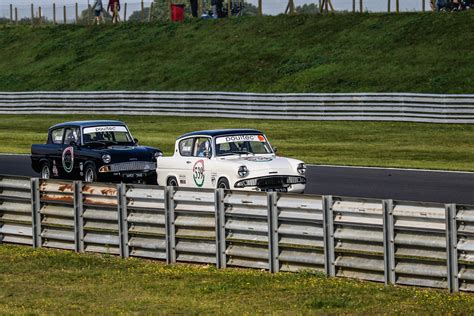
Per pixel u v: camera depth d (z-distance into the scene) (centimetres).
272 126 9631
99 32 16025
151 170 5697
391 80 11162
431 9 13388
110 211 3922
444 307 2752
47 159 6053
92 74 14162
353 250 3203
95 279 3456
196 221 3644
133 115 11262
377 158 7150
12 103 12194
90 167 5684
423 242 3022
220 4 15450
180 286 3253
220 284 3241
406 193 5112
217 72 13012
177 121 10550
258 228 3450
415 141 8144
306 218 3312
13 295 3200
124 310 2888
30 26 17250
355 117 9512
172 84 13050
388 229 3098
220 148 5003
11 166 7181
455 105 8831
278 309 2838
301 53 12875
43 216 4194
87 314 2852
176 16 15812
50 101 11925
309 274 3291
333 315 2728
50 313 2873
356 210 3177
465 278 2942
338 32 13288
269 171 4794
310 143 8356
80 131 5872
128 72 13900
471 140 8025
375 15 13538
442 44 11906
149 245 3788
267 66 12744
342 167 6538
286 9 14750
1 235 4362
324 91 11381
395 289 3036
